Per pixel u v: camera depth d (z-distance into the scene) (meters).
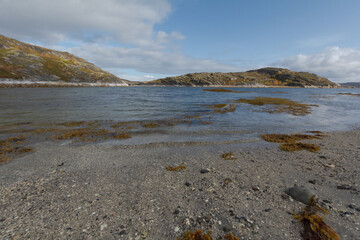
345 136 13.35
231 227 4.38
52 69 134.25
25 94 50.19
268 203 5.34
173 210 5.05
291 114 23.28
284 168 7.88
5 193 5.85
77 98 42.22
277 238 4.07
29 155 9.21
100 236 4.13
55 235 4.16
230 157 9.11
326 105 35.66
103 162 8.46
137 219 4.70
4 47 170.62
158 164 8.27
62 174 7.23
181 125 16.22
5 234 4.15
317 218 4.52
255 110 26.02
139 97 49.00
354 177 7.02
